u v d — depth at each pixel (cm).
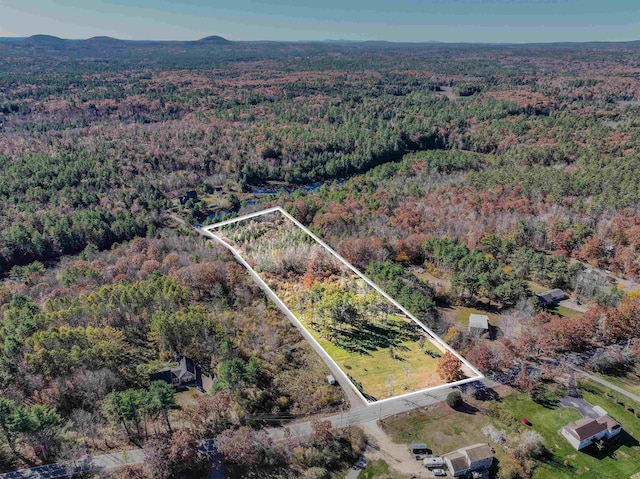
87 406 6550
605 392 6912
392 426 6384
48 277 10681
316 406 6606
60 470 5672
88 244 12306
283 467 5909
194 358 7444
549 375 7112
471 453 5841
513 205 12181
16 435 5862
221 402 6400
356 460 6016
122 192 15475
